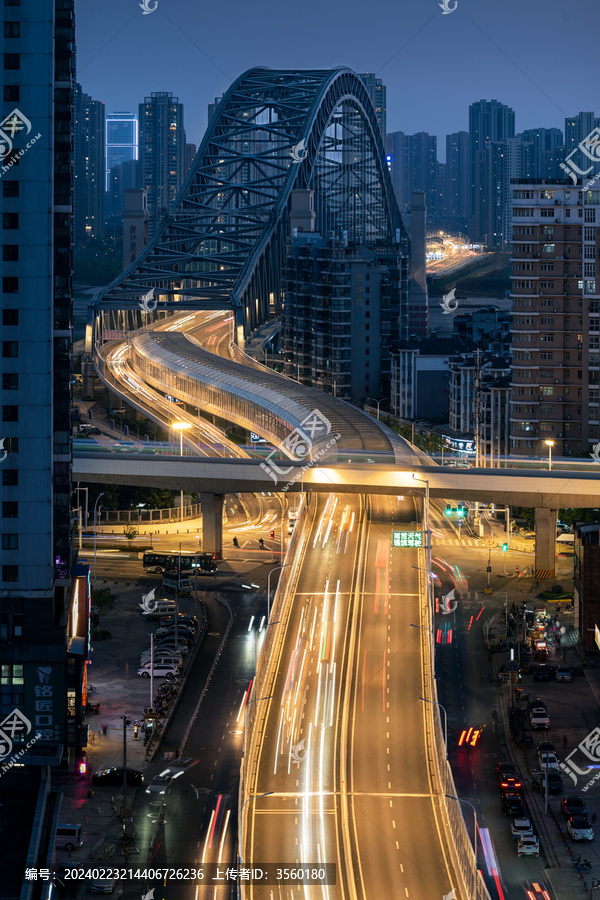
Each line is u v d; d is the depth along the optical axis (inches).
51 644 5733.3
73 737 5841.5
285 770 5511.8
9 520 5728.3
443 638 7775.6
